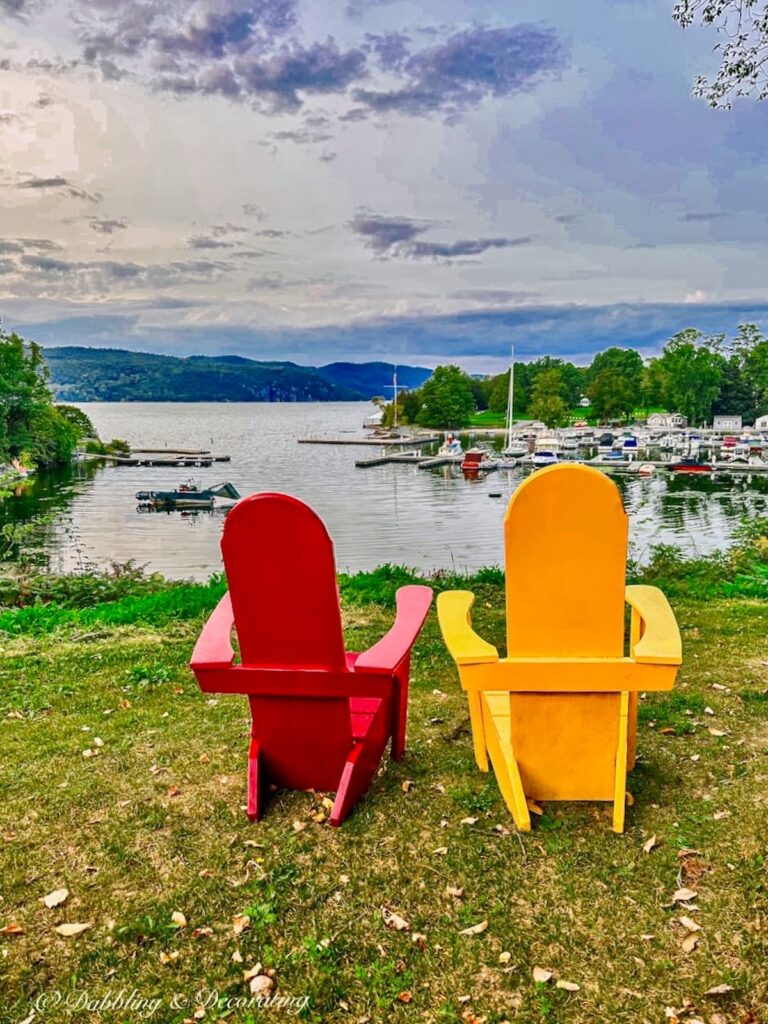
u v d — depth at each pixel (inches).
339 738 99.4
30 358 2250.2
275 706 97.8
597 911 79.2
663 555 346.9
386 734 114.0
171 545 1036.5
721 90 295.6
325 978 71.2
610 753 95.3
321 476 2038.6
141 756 121.9
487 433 3720.5
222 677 94.5
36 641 202.7
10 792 109.5
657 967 71.1
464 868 87.1
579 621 88.5
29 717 143.6
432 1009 67.2
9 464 2128.4
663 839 91.8
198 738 129.3
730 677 157.9
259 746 101.7
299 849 91.9
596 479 84.2
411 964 72.6
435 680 161.5
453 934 76.5
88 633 211.9
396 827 96.2
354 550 1004.6
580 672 88.9
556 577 87.1
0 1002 69.2
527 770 97.0
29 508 1448.1
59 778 114.0
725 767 111.8
